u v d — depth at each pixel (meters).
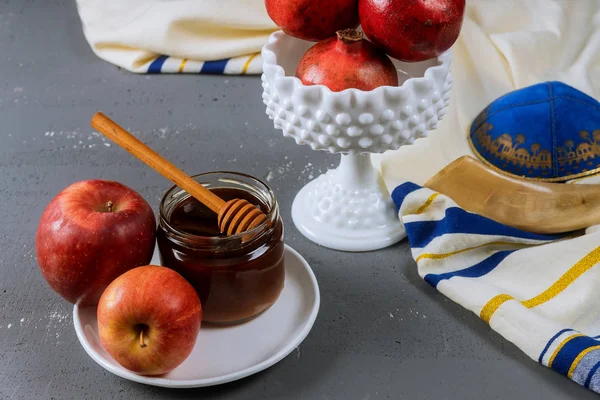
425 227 0.97
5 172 1.14
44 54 1.49
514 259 0.92
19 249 0.99
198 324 0.73
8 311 0.89
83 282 0.78
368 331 0.86
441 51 0.84
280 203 1.07
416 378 0.79
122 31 1.43
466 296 0.86
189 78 1.40
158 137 1.22
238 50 1.40
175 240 0.77
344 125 0.83
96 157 1.18
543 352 0.79
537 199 1.01
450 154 1.13
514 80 1.30
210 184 0.84
